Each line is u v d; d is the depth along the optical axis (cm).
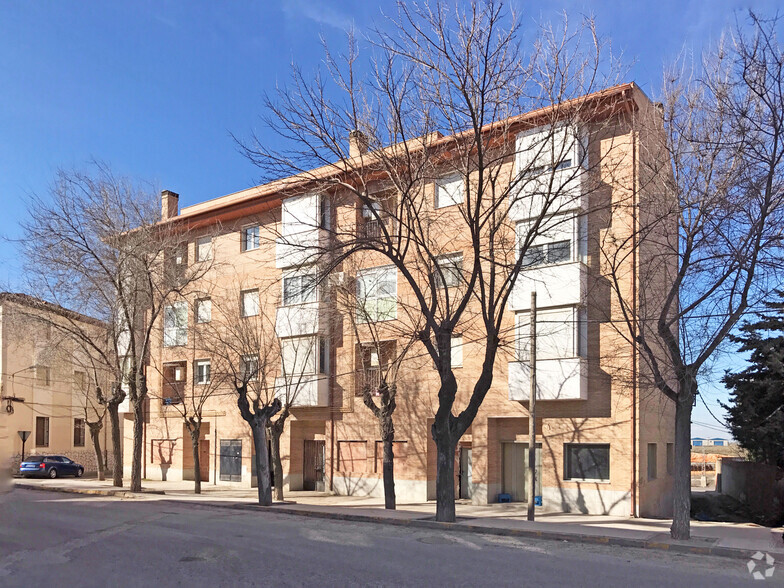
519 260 1784
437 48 1670
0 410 3984
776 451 2333
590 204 2244
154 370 3528
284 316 2909
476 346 2462
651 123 1831
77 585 993
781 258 1492
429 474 2566
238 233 3247
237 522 1788
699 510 2630
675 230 1748
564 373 2189
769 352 2161
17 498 2464
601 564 1209
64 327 2838
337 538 1490
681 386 1520
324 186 1919
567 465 2233
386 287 2695
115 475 2902
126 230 2767
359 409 2778
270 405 2361
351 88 1808
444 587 986
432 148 2002
